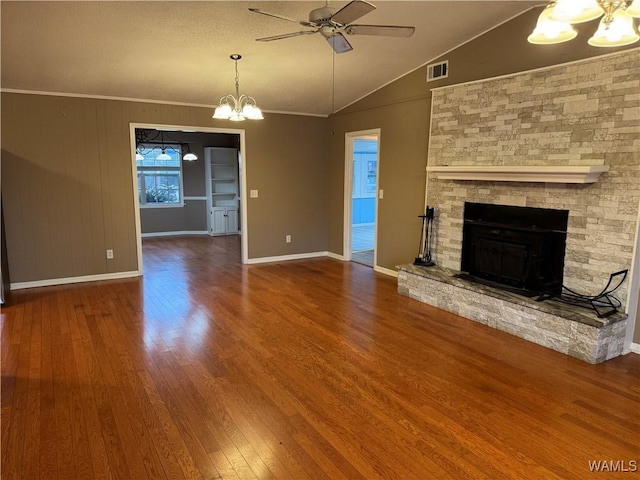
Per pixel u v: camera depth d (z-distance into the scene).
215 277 5.95
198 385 2.97
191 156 9.24
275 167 6.80
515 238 4.10
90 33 3.83
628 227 3.43
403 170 5.68
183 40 4.11
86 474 2.11
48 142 5.20
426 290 4.74
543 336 3.62
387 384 3.00
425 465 2.19
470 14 4.05
